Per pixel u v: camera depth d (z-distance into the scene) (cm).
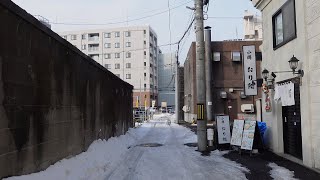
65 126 884
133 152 1427
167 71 10312
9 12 580
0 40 551
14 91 598
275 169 1022
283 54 1269
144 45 9156
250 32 5503
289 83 1212
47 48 759
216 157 1278
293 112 1241
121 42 9194
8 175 571
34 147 680
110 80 1576
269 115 1453
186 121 4584
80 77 1042
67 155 893
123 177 927
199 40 1543
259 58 1609
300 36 1096
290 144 1295
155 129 2823
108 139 1482
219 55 3812
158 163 1150
